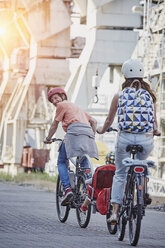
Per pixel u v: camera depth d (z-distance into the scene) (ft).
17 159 179.52
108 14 141.28
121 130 32.96
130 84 33.30
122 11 141.18
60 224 41.04
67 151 40.55
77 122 41.04
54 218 45.06
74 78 148.77
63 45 170.81
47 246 29.43
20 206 55.62
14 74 179.01
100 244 31.40
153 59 120.06
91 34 142.20
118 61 142.10
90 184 37.81
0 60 199.31
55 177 135.74
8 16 175.11
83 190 39.42
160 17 120.37
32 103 177.68
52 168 149.07
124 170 33.50
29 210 51.26
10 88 198.08
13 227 37.68
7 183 120.16
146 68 120.98
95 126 41.88
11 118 184.96
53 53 170.81
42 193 83.66
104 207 36.19
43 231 36.22
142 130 32.60
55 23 167.73
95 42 141.79
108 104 144.97
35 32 168.25
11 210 50.55
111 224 33.58
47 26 168.35
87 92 143.54
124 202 32.91
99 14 141.18
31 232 35.42
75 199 40.37
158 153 115.85
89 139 40.86
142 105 32.63
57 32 168.25
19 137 179.22
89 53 142.20
